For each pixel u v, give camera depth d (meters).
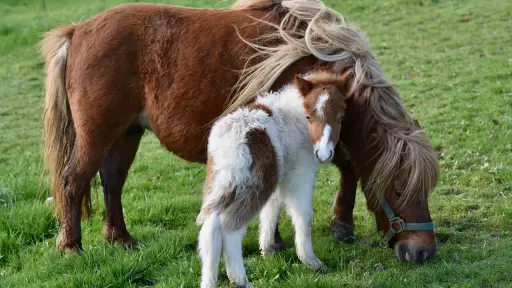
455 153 7.40
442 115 8.94
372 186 4.60
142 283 4.88
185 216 6.35
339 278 4.56
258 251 5.32
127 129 5.39
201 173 7.92
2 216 6.22
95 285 4.70
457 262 4.71
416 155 4.38
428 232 4.55
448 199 6.18
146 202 6.62
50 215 6.31
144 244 5.51
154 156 8.81
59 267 5.05
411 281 4.39
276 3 5.15
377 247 5.21
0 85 13.21
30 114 11.46
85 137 5.14
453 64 11.74
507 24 13.98
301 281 4.41
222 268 4.84
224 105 4.93
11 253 5.72
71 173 5.25
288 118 4.56
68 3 18.75
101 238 5.75
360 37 4.95
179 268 4.89
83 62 5.12
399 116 4.64
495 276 4.35
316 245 5.23
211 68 4.91
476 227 5.52
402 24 15.02
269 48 4.86
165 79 5.00
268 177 4.33
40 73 13.96
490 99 9.34
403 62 12.28
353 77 4.66
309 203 4.68
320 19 4.97
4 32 16.39
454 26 14.38
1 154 9.35
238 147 4.23
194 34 4.99
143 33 5.07
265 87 4.80
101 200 7.11
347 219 5.35
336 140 4.31
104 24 5.15
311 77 4.55
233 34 4.96
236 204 4.20
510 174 6.57
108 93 5.05
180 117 5.01
